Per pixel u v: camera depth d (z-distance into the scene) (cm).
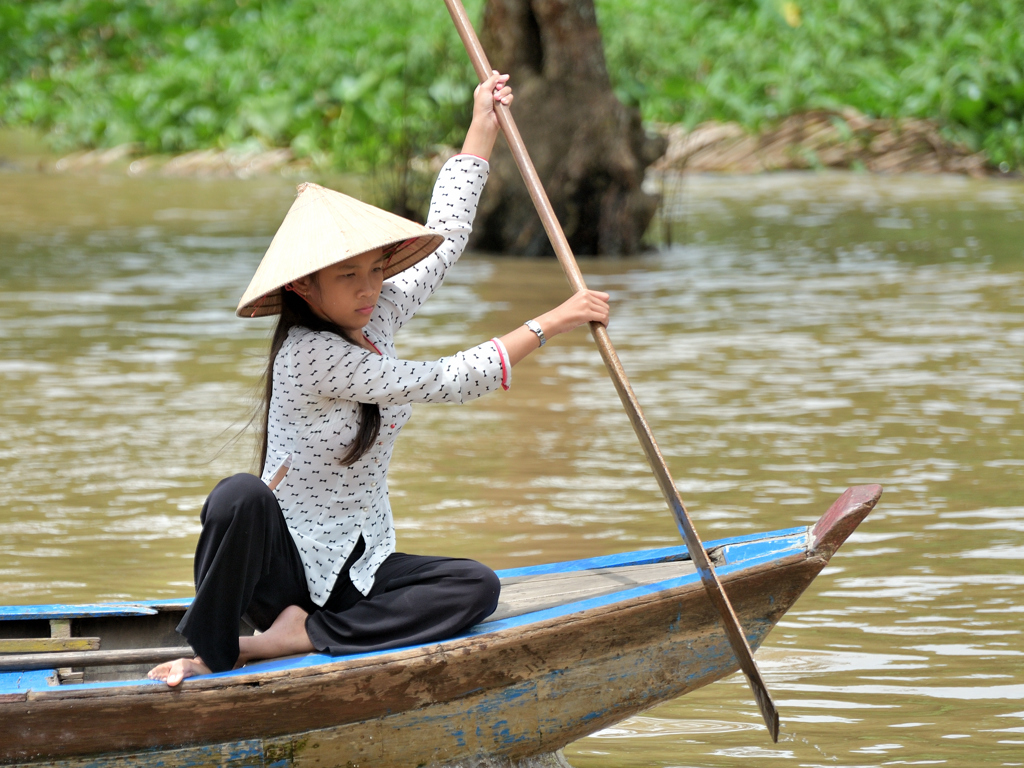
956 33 5828
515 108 3756
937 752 1062
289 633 996
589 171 3703
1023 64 5594
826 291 3119
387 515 1052
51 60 7100
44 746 897
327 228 975
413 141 4553
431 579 995
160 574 1437
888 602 1369
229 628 957
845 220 4303
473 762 985
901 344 2553
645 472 1797
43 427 1992
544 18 3691
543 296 3094
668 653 1004
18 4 7400
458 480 1759
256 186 5275
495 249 3831
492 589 992
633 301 3022
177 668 935
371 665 938
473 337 2602
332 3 6806
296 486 1006
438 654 949
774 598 1018
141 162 5797
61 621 1058
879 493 1015
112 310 2869
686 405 2131
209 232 4047
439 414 2102
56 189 5034
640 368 2383
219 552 941
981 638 1281
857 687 1184
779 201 4778
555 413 2100
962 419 2036
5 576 1416
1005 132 5547
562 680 984
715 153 5675
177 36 6812
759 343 2572
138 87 6188
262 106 5919
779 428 1998
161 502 1680
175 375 2320
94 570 1445
